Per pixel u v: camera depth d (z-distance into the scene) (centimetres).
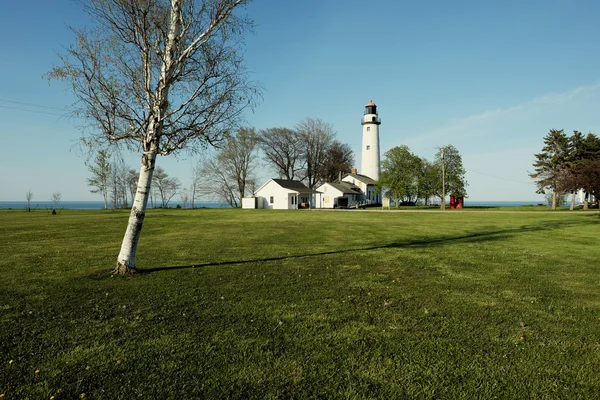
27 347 490
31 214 3931
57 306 666
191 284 834
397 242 1620
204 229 2212
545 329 564
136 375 418
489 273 969
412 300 716
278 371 430
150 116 940
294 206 6419
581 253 1300
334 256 1234
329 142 7594
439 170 6462
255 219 3155
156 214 3984
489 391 390
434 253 1301
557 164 5384
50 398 372
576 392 389
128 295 741
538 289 802
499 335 540
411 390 392
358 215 3850
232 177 7025
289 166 7481
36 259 1149
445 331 555
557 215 3594
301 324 579
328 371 431
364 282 862
